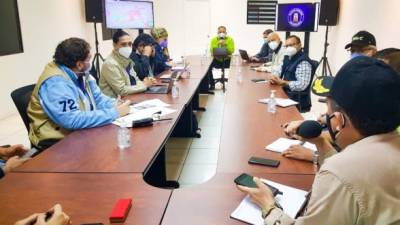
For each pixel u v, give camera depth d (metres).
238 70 5.13
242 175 1.41
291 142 1.91
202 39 9.02
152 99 2.99
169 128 2.18
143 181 1.45
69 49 2.15
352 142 0.88
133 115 2.41
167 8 8.87
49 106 2.06
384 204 0.76
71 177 1.49
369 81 0.80
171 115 2.46
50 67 2.16
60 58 2.17
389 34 4.01
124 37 3.27
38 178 1.48
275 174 1.52
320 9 5.79
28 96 2.25
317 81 1.96
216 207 1.25
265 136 2.05
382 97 0.79
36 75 5.59
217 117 5.10
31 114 2.13
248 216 1.18
